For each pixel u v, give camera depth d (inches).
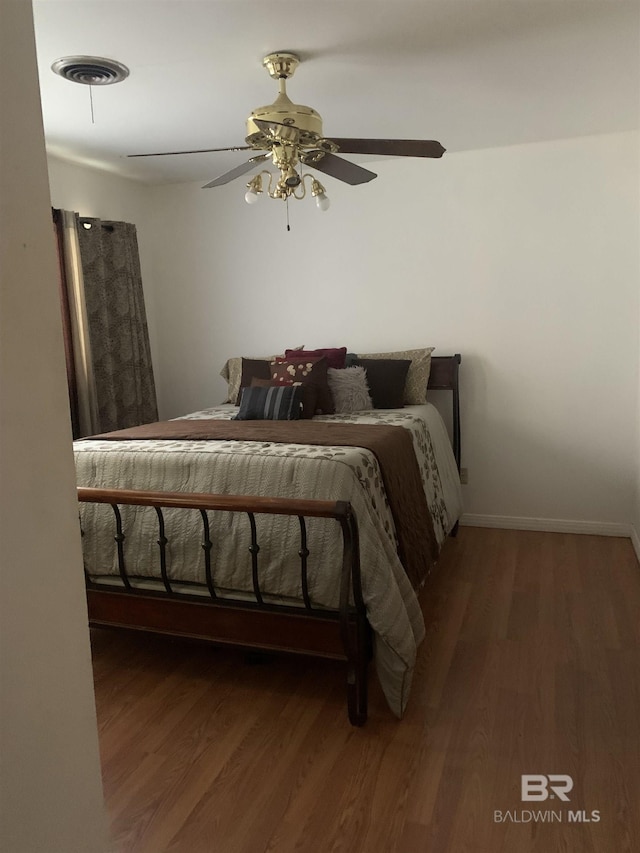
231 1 77.5
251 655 97.3
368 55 94.7
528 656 97.9
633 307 144.2
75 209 152.4
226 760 76.4
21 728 31.1
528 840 63.4
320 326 168.1
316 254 165.8
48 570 32.7
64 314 142.9
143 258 176.2
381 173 158.2
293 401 133.5
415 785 71.3
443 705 86.0
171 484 94.3
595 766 73.4
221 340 177.3
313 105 116.1
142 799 70.4
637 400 143.3
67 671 34.0
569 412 151.9
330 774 73.5
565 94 113.3
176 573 91.5
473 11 82.1
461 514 151.0
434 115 124.1
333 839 64.2
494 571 132.3
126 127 124.6
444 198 154.4
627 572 129.5
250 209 169.5
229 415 144.1
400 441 112.9
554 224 147.3
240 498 79.0
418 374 153.7
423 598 119.9
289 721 83.7
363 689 81.9
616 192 142.1
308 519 86.7
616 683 89.9
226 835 65.1
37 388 31.8
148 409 166.2
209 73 99.3
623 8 82.1
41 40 86.5
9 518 30.3
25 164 31.0
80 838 35.0
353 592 79.9
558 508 155.6
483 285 154.3
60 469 33.4
